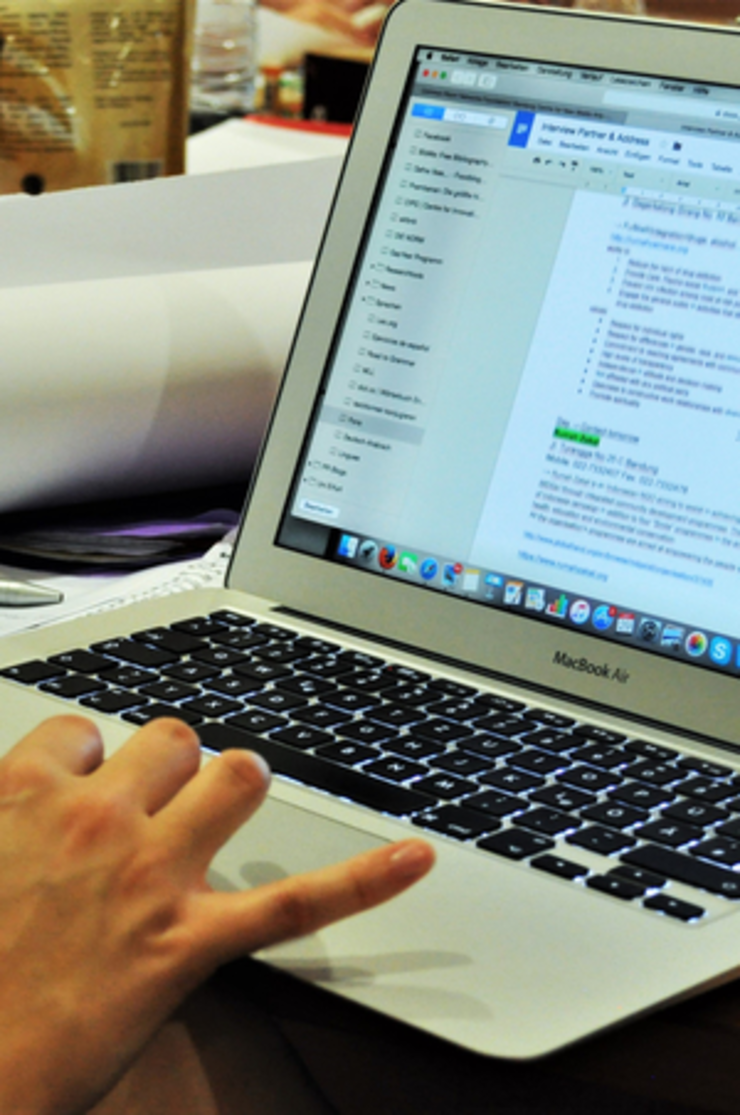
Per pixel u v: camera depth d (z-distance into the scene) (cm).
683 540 72
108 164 113
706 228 73
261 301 105
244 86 141
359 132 85
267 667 76
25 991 42
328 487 83
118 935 43
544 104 79
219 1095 52
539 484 76
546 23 80
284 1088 54
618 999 45
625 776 64
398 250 82
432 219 81
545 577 75
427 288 81
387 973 46
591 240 76
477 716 71
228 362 103
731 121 73
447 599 78
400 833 58
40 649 78
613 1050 45
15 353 93
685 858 56
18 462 97
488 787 62
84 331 96
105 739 66
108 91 112
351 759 65
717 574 70
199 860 45
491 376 78
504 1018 44
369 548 81
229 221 107
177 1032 53
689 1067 45
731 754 68
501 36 81
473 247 80
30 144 113
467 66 82
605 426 74
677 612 71
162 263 104
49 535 101
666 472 72
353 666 77
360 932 49
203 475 109
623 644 73
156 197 104
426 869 44
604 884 53
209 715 69
